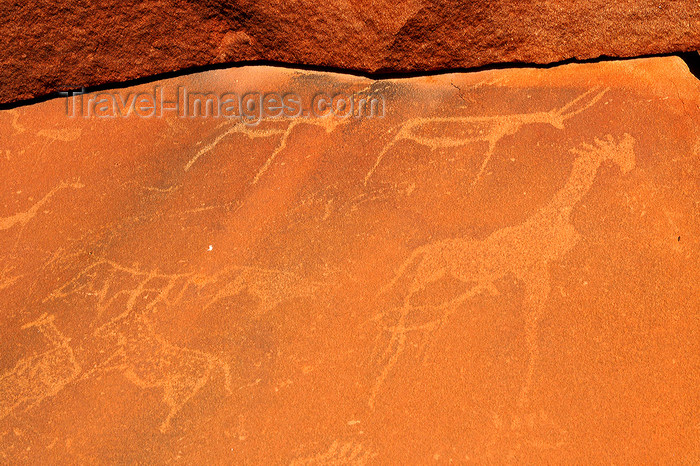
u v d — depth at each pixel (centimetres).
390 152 298
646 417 211
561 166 278
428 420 219
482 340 235
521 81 311
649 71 299
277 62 337
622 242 252
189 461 221
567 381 221
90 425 234
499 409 218
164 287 269
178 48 334
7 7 309
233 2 315
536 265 251
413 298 250
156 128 327
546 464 205
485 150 290
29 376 250
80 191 308
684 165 269
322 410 226
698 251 245
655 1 284
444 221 271
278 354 243
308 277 263
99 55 332
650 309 233
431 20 298
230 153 312
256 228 283
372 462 213
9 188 314
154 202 299
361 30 307
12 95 337
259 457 219
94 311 266
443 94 315
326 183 294
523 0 292
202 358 246
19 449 231
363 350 239
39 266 284
